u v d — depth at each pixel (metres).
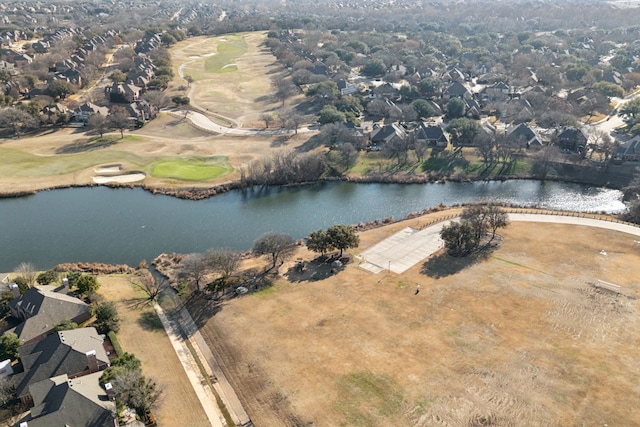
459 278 106.06
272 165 168.88
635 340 84.50
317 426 70.00
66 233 131.12
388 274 108.94
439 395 74.06
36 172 164.62
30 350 79.62
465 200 152.00
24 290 97.56
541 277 105.00
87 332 84.00
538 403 71.81
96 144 190.38
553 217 135.25
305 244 125.12
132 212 143.12
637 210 132.25
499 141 179.12
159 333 91.69
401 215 143.75
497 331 88.12
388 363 81.12
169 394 75.94
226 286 105.75
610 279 103.62
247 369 82.12
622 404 70.94
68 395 67.69
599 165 167.88
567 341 84.88
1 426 68.62
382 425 69.38
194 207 147.12
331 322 92.38
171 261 118.12
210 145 191.88
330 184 165.00
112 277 109.94
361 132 192.50
